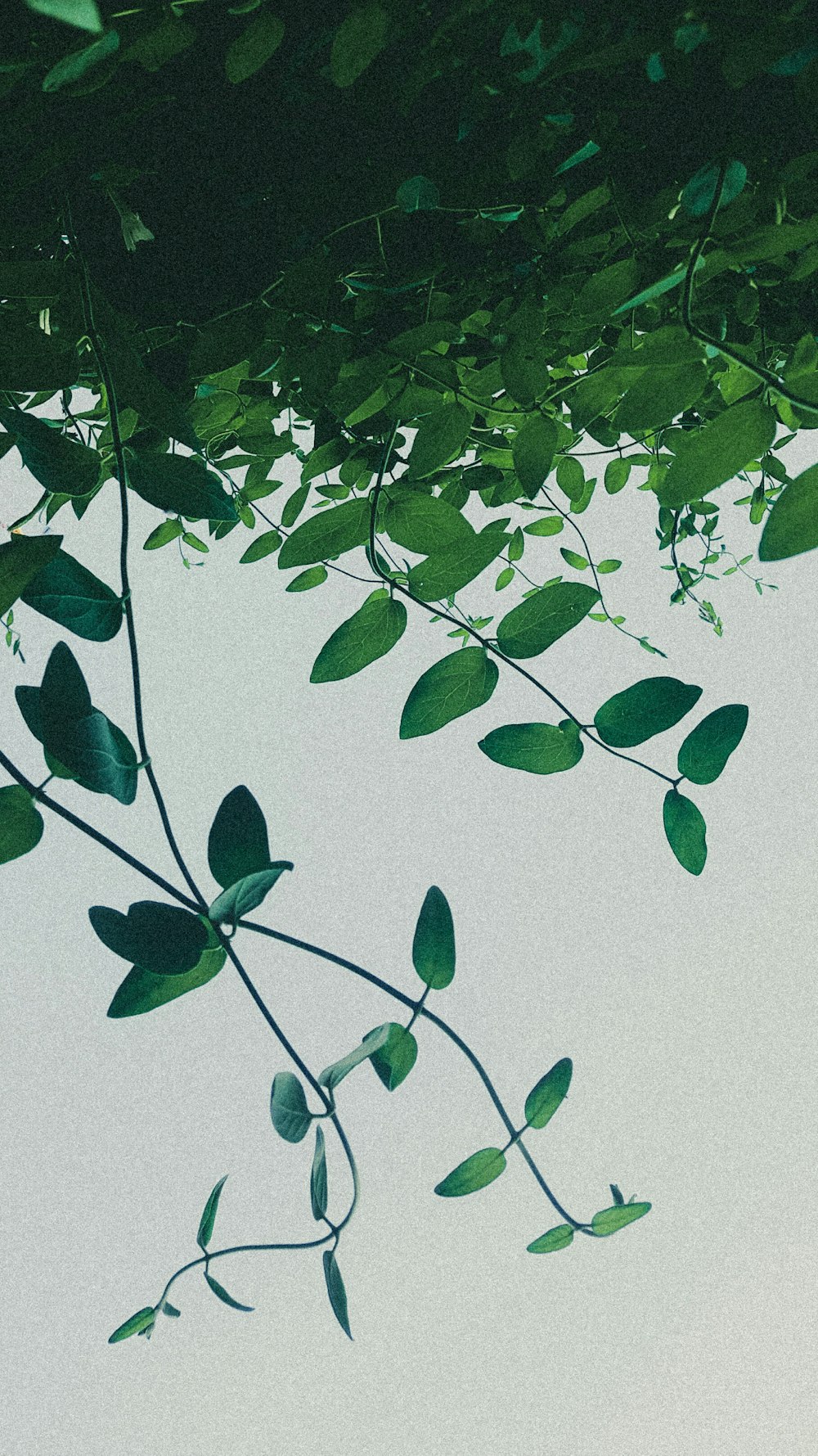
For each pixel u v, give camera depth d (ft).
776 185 2.45
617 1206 2.32
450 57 2.46
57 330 2.51
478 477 3.81
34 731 2.05
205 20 2.45
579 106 2.57
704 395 3.35
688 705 2.39
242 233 2.70
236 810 2.08
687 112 2.50
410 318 2.98
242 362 2.97
